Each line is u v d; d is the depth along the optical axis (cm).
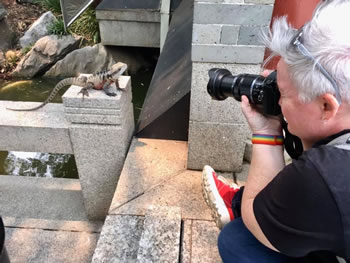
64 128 189
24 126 189
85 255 202
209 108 173
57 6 604
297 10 192
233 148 186
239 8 142
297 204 73
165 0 460
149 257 138
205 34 150
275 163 107
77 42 534
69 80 195
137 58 566
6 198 239
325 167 70
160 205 171
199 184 186
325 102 73
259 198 88
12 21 587
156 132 223
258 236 96
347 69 66
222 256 124
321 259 88
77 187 253
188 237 153
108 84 186
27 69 516
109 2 499
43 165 339
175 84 243
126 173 190
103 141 194
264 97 103
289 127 88
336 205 68
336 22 69
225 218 151
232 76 119
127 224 159
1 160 344
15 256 199
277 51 82
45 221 223
